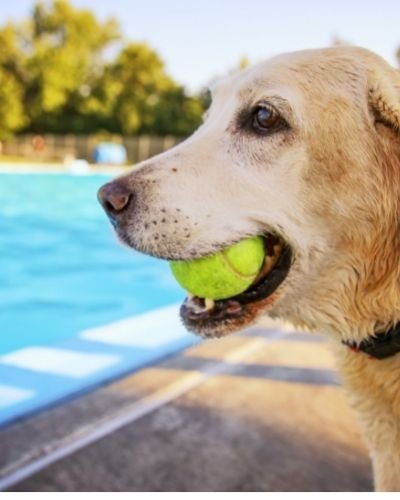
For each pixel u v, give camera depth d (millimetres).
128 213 492
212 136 514
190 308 509
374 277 493
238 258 493
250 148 502
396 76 525
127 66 9078
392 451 504
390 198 490
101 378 871
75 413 764
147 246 490
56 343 1037
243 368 918
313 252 497
